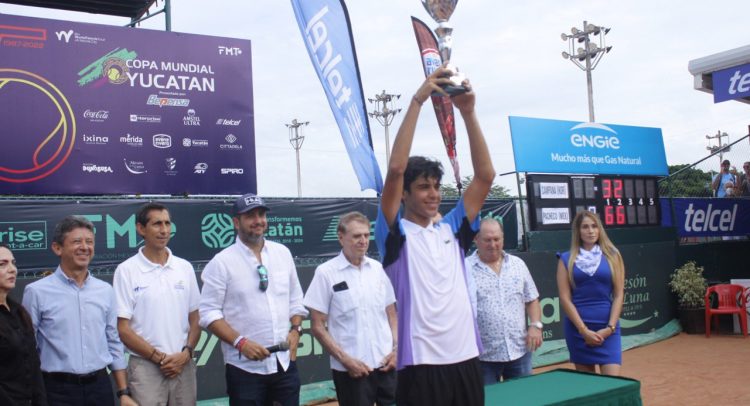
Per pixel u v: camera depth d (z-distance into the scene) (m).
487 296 5.19
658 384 8.02
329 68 7.35
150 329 4.57
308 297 4.79
